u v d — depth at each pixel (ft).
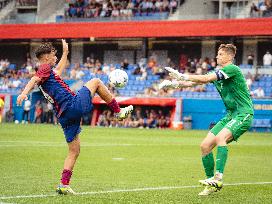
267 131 285.64
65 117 65.98
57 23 381.40
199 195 68.95
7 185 73.67
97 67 360.07
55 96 65.51
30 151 131.54
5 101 332.80
